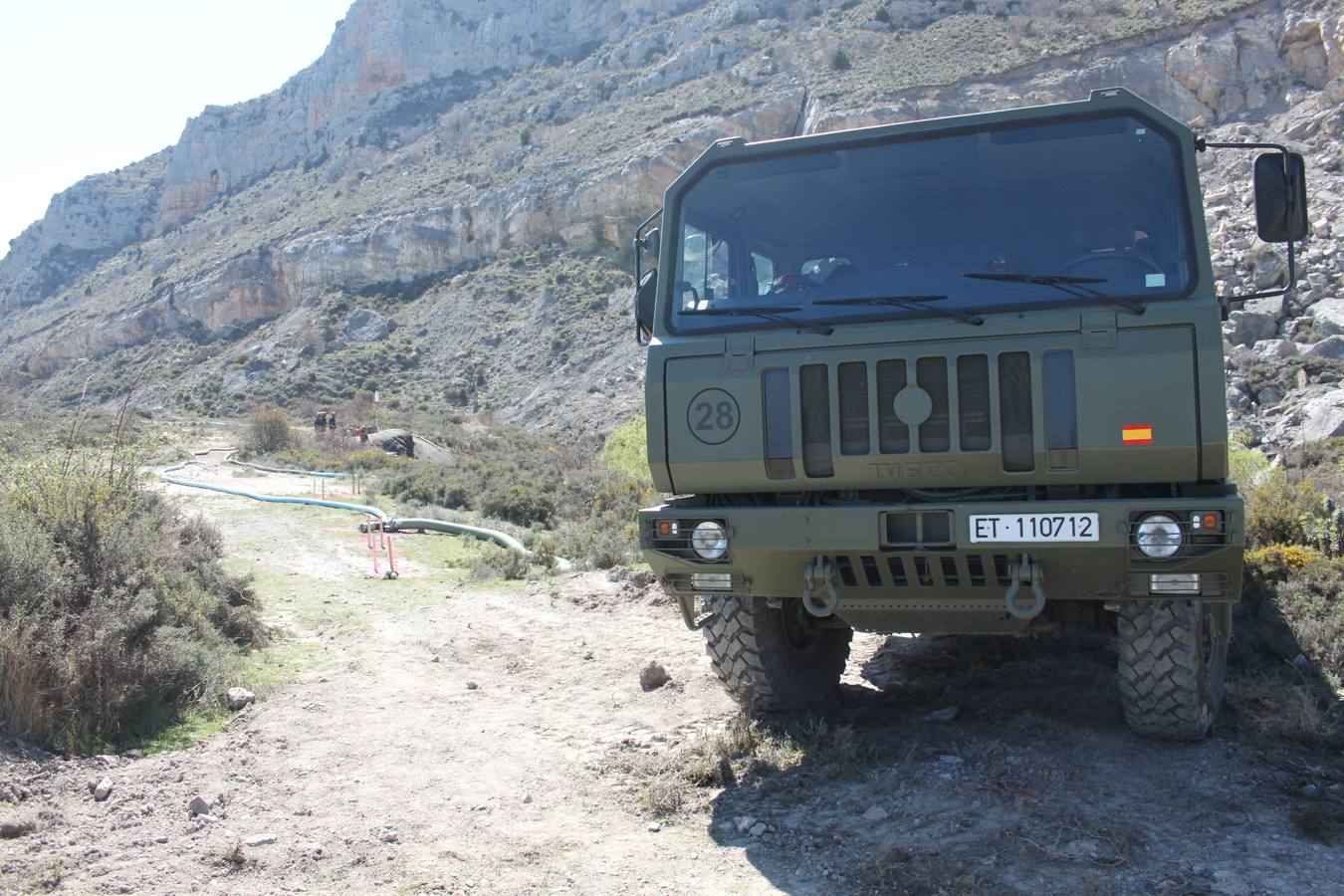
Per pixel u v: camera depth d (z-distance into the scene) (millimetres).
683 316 5629
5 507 8109
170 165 164750
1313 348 35938
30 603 6777
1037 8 81438
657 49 120938
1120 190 5098
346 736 6578
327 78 156750
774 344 5316
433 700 7461
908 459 5090
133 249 151625
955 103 69688
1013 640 8016
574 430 62938
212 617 8805
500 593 11781
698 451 5434
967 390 5023
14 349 112250
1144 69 66625
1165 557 4742
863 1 101500
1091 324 4840
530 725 6793
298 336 86562
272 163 159125
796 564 5371
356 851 4797
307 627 10086
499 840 4895
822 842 4668
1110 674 6961
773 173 5719
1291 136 56375
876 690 7195
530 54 147000
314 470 33844
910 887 4148
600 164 88500
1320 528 9102
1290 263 4969
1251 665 7086
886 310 5207
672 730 6496
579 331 76062
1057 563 4969
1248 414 32938
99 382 91375
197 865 4633
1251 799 4867
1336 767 5305
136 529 8867
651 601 10719
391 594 11844
